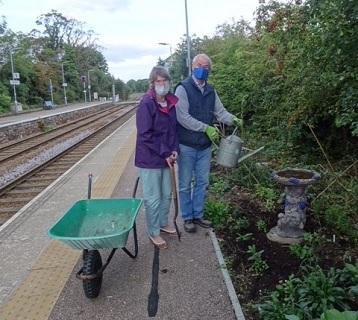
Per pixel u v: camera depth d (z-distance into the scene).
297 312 2.82
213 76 11.22
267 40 7.72
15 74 41.72
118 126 23.23
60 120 29.72
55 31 84.25
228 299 3.33
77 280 3.71
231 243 4.43
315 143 7.54
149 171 4.13
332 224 4.59
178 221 5.18
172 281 3.65
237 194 6.13
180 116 4.43
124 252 4.27
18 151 13.80
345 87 4.35
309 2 3.86
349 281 3.22
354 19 3.35
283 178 4.22
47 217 5.71
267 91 7.91
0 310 3.25
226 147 4.71
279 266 3.81
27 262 4.15
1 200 7.25
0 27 54.00
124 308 3.26
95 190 7.05
